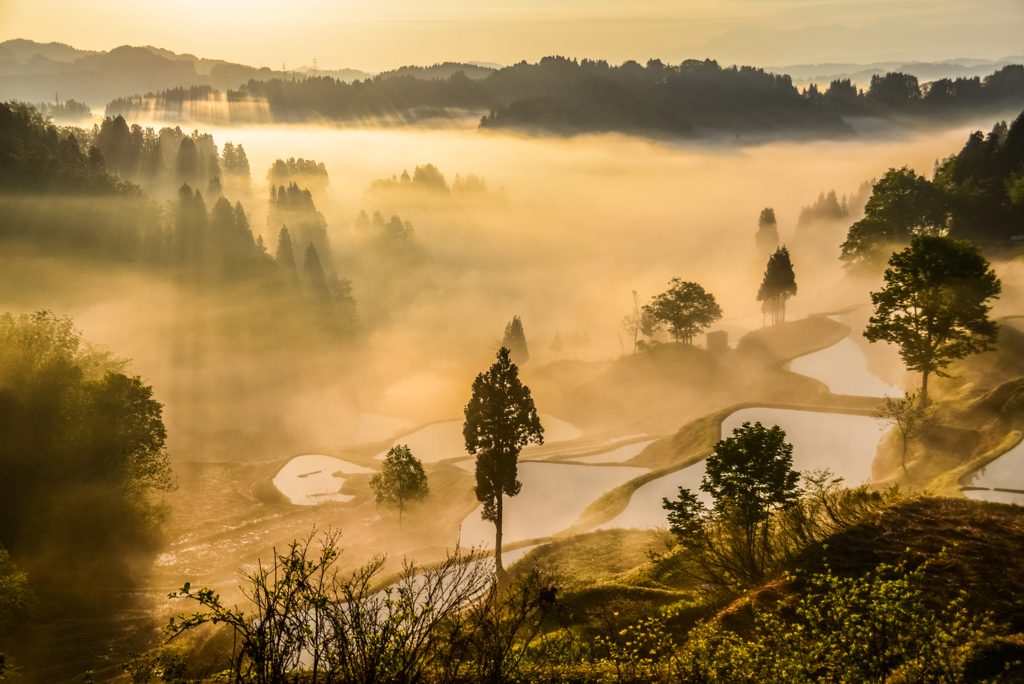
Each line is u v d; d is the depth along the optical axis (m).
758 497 23.14
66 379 53.41
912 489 37.50
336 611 9.98
